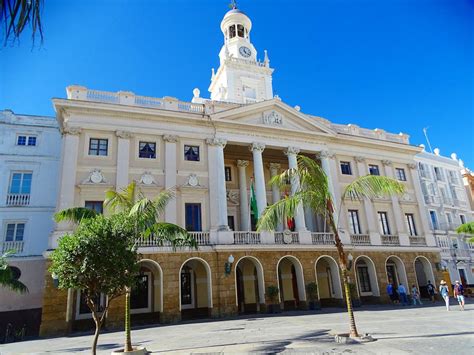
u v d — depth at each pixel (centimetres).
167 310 2042
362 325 1470
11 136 2541
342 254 1227
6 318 2112
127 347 1074
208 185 2439
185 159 2450
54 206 2494
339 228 2739
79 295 2023
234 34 4072
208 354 1005
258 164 2600
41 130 2622
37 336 2042
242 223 2722
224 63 3681
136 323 2136
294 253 2466
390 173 3183
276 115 2778
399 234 2964
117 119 2325
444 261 3466
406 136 3422
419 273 3212
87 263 902
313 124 2888
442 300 2922
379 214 2998
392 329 1309
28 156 2536
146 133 2378
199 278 2489
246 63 3744
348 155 3058
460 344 954
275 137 2747
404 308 2327
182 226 2286
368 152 3156
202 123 2528
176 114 2438
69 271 913
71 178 2117
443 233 3669
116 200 1304
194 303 2436
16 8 323
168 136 2409
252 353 973
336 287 2597
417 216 3158
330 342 1081
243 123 2609
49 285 1866
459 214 4066
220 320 2009
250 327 1593
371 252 2778
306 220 2884
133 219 1120
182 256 2162
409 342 1018
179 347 1158
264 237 2422
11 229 2369
